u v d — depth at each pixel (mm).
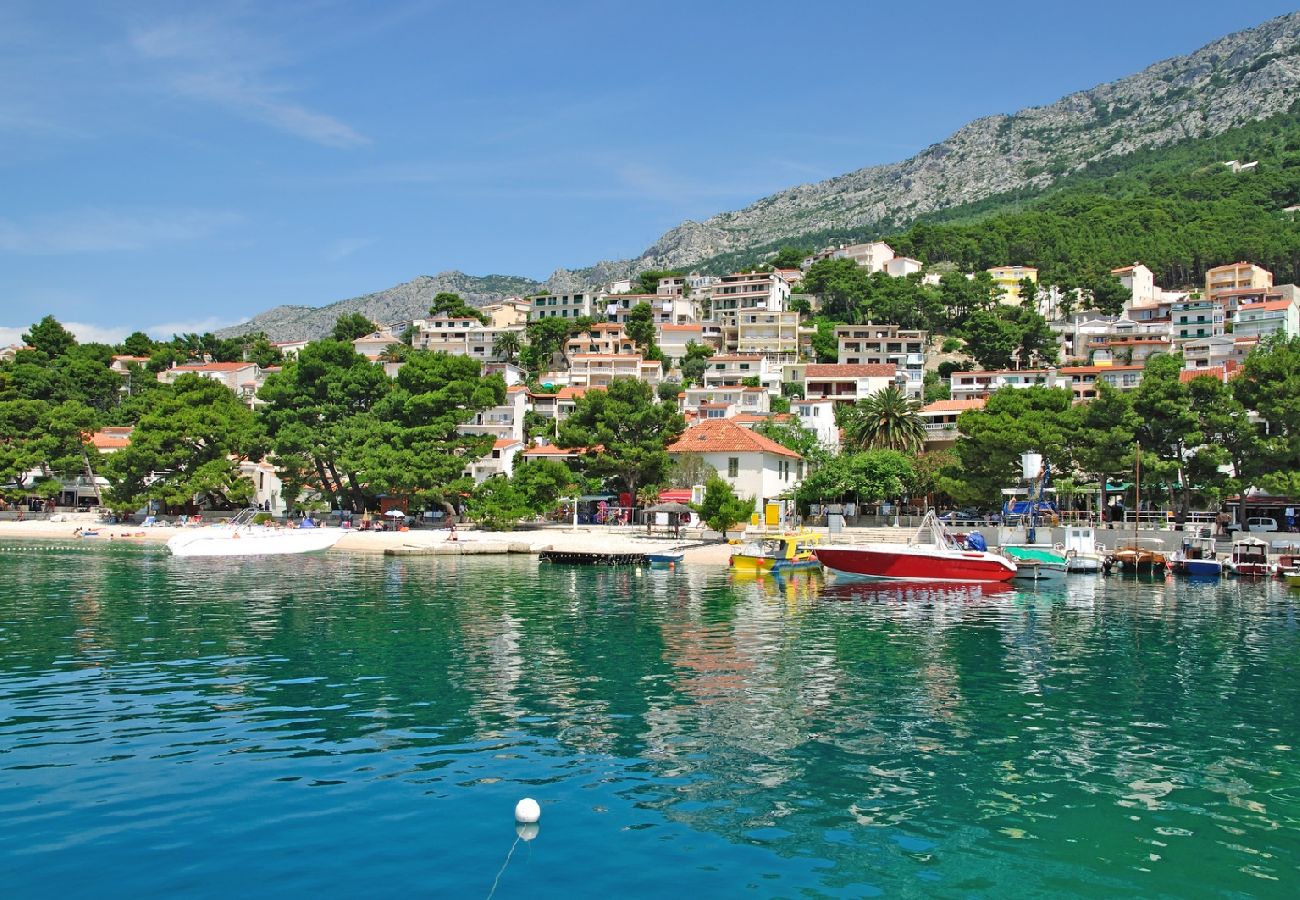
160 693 24688
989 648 33438
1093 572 64938
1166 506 77062
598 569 63125
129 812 16172
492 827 15758
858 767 19281
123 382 149250
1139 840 15789
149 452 94250
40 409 101062
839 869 14469
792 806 17000
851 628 37531
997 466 78500
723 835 15633
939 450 108688
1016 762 19797
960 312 199500
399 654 30484
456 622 37594
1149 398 71625
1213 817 16859
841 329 176875
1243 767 19703
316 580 54000
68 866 14086
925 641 34688
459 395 92312
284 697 24359
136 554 72312
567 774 18469
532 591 49344
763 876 14172
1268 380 70562
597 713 23125
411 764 18906
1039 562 63062
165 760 18938
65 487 113062
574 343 180750
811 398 139000
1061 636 36469
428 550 74688
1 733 20719
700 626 37438
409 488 88375
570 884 13750
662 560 65875
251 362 183625
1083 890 13961
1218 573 62031
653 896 13461
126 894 13258
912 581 56438
